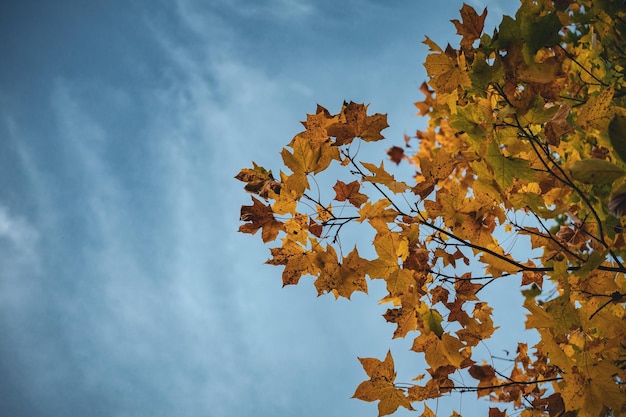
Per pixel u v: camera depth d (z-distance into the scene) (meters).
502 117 2.15
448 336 2.34
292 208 2.28
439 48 2.25
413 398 2.33
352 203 2.28
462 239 2.35
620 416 2.21
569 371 2.20
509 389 2.61
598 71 2.54
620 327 2.23
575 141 2.56
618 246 2.38
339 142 2.24
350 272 2.28
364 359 2.31
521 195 2.29
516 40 2.15
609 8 2.35
